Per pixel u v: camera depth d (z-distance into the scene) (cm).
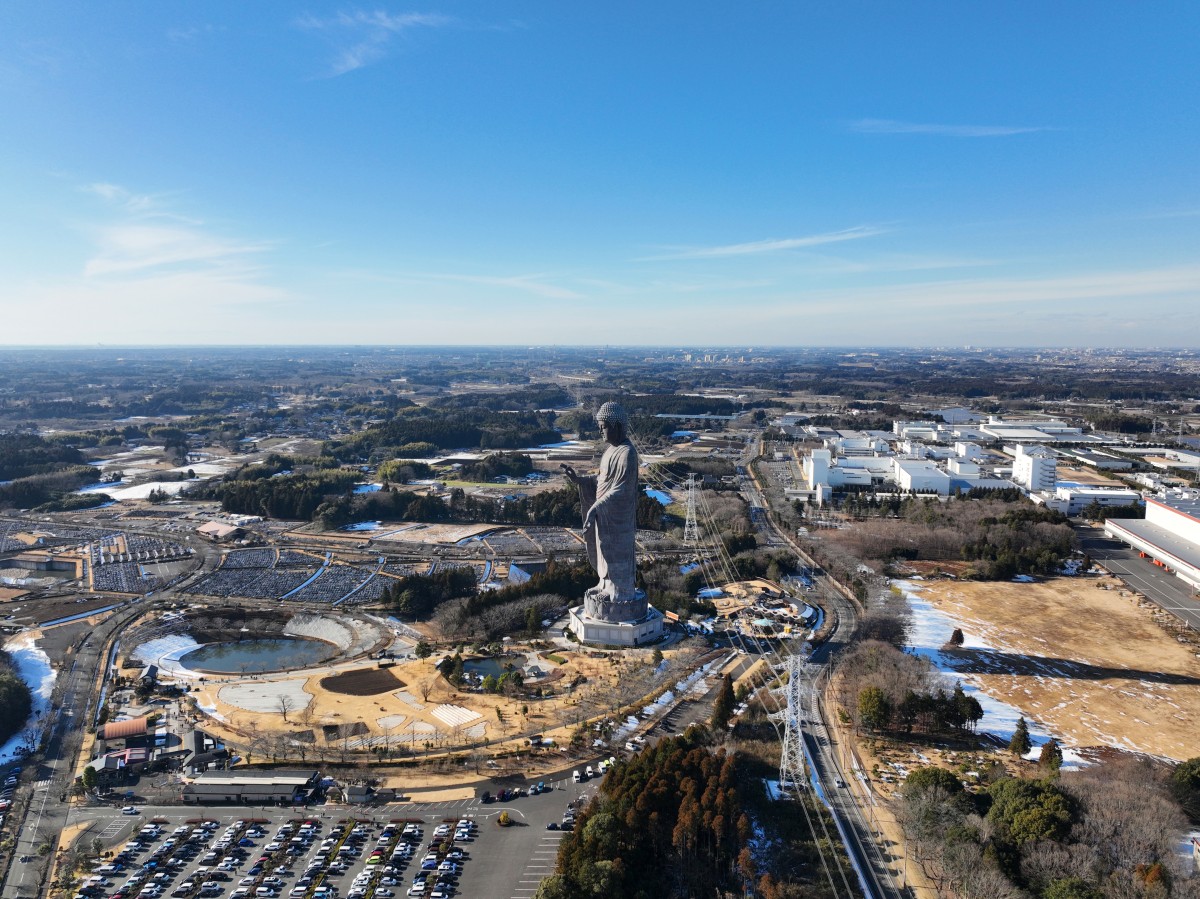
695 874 10281
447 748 13838
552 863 10788
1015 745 13538
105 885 10444
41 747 14188
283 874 10638
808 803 11881
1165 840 10088
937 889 10131
